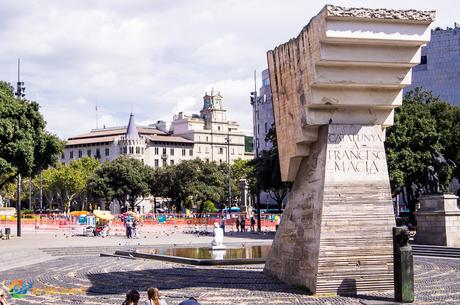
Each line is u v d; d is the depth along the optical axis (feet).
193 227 213.25
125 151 479.82
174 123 542.16
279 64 70.59
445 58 307.99
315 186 61.87
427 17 58.13
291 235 65.72
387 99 62.13
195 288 64.23
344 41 57.72
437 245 111.55
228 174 352.28
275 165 178.19
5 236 153.99
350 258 58.75
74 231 194.49
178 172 340.80
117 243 137.39
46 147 155.12
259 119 410.72
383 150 62.13
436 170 118.83
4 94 146.20
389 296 56.39
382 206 60.54
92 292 63.57
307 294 58.23
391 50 59.57
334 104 60.95
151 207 451.12
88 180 344.28
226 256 94.17
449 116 182.09
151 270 82.74
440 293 59.41
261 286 64.03
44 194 403.54
